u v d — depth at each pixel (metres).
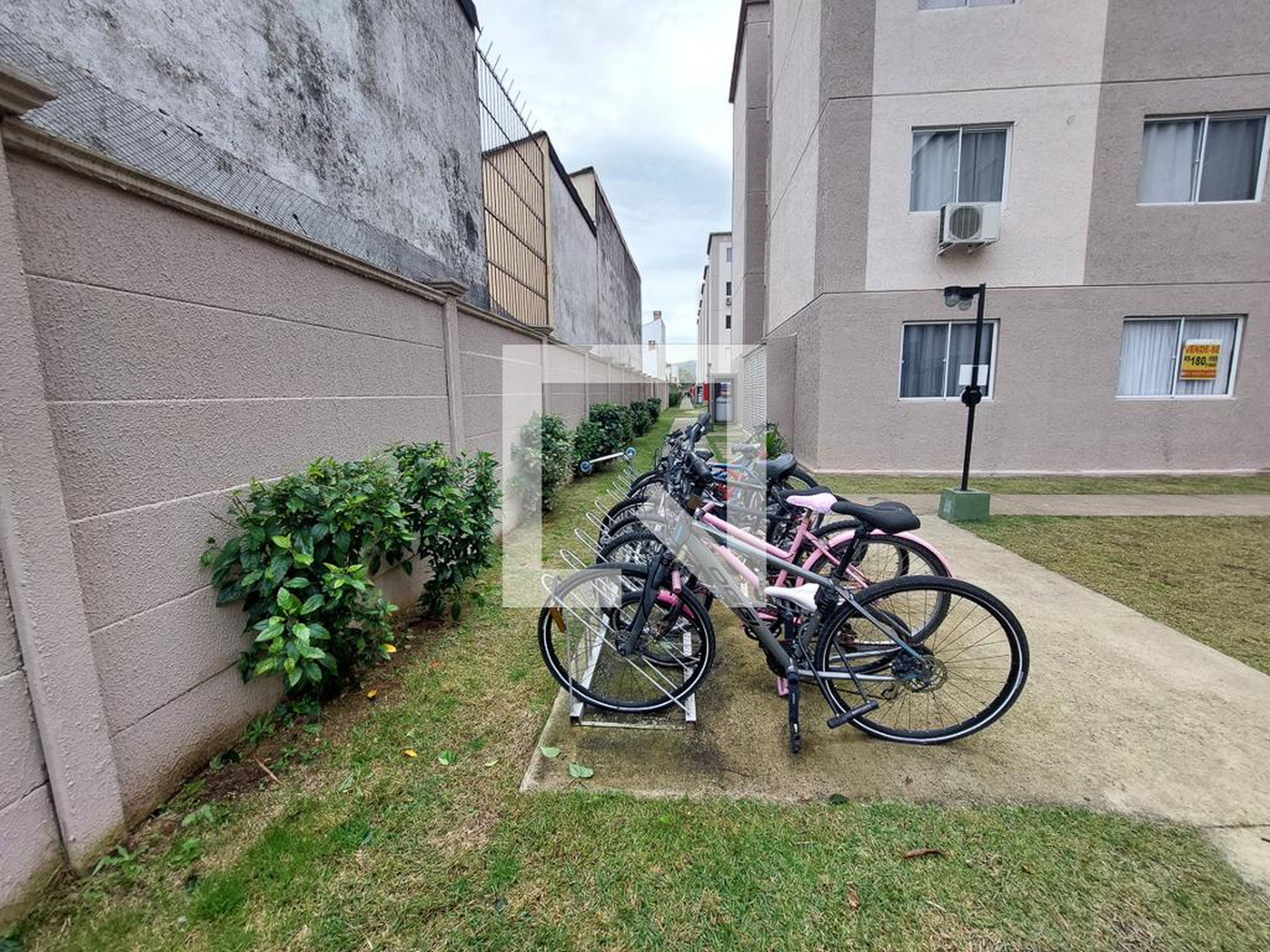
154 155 2.01
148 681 1.54
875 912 1.29
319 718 2.03
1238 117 5.94
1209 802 1.56
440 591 2.84
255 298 1.95
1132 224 6.17
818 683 1.92
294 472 2.16
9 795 1.21
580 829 1.53
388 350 2.90
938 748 1.84
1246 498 5.39
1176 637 2.52
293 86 2.81
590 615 2.24
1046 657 2.35
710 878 1.38
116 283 1.44
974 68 6.10
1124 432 6.56
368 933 1.25
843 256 6.62
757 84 11.05
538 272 7.31
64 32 1.73
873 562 3.02
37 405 1.21
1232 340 6.34
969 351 6.67
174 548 1.62
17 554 1.19
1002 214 6.31
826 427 6.95
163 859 1.42
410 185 3.99
